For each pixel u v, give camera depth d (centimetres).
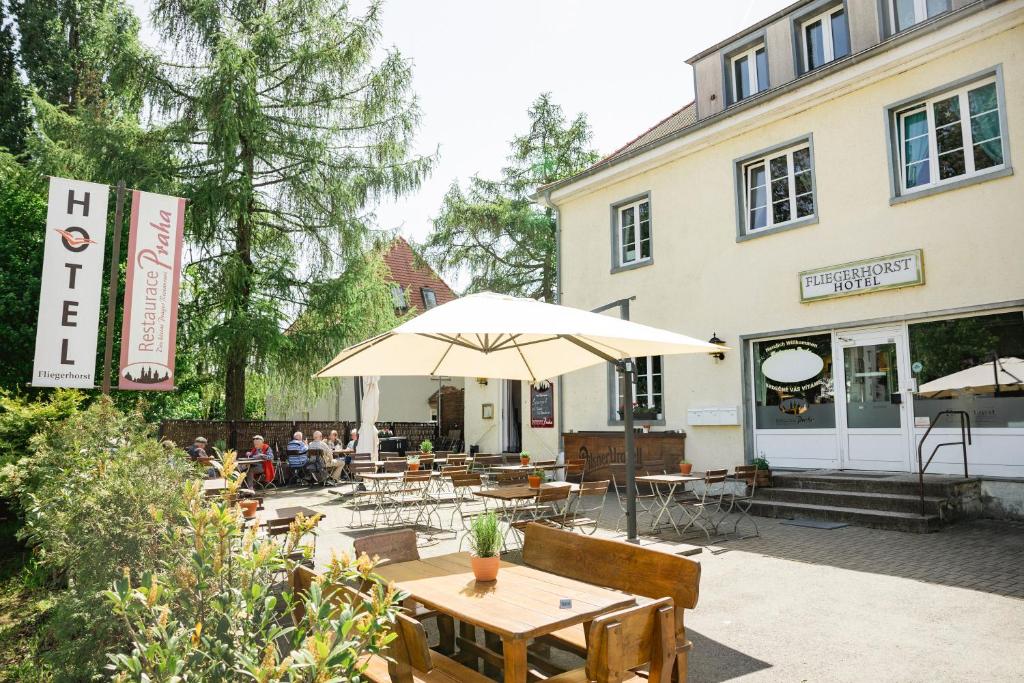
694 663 470
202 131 1719
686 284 1407
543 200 1745
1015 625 524
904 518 885
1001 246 980
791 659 473
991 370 988
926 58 1070
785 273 1239
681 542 859
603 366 1566
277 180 1811
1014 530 866
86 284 880
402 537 504
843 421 1155
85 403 1102
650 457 1395
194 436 1706
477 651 439
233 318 1662
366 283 1883
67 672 392
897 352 1096
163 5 1706
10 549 923
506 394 2039
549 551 497
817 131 1209
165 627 245
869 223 1129
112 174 1605
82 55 2353
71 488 495
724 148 1359
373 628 252
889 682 431
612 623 307
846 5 1227
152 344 912
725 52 1451
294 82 1798
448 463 1543
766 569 718
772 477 1134
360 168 1886
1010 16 979
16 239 1145
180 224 944
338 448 1847
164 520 389
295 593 385
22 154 1891
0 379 1093
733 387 1302
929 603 586
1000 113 993
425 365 738
